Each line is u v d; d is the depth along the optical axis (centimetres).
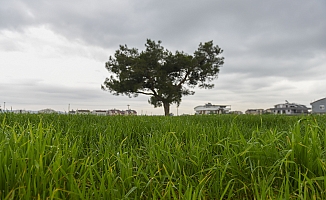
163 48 2977
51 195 107
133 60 2792
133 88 2798
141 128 338
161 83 2823
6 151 140
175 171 159
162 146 202
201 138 240
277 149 181
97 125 341
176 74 3150
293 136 162
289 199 122
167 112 3016
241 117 631
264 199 116
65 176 126
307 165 147
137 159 173
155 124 394
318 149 157
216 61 3166
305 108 6341
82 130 297
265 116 700
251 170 150
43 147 151
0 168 120
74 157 166
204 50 3109
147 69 2844
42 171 122
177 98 3008
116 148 231
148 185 138
